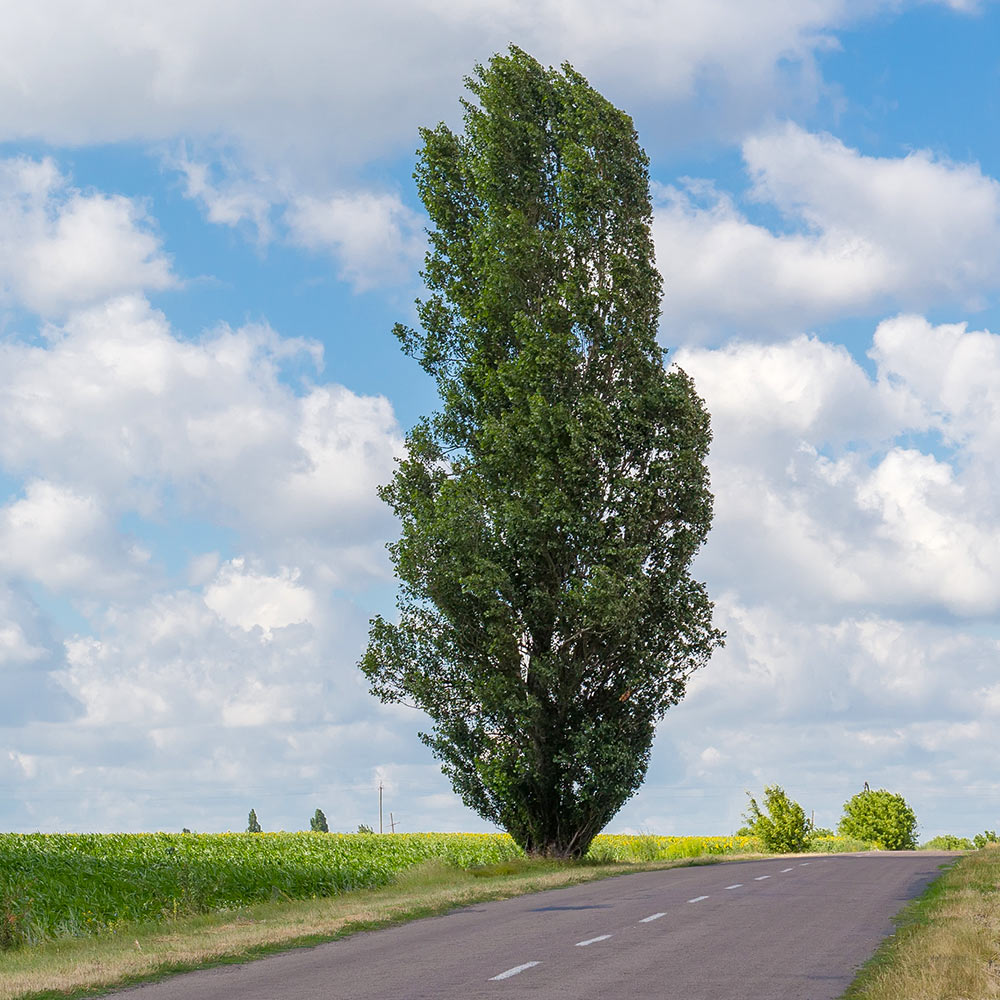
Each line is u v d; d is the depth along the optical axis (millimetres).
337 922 19703
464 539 38000
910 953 13086
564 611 37844
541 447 38250
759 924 17297
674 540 39094
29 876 29797
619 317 40562
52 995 12883
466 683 38844
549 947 15102
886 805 78438
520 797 39219
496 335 41344
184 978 13930
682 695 39531
